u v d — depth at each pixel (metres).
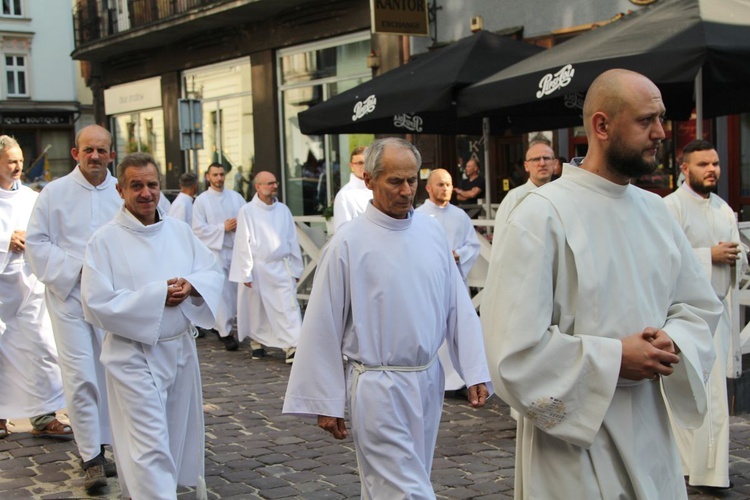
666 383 2.89
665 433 2.96
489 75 8.71
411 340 3.72
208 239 10.56
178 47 21.88
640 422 2.88
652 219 2.97
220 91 20.84
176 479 4.59
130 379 4.50
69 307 5.46
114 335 4.58
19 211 6.50
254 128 19.42
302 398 3.72
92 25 24.16
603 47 6.95
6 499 5.16
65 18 36.50
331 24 16.94
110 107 25.20
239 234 9.38
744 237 7.13
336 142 17.53
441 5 14.76
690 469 5.00
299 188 18.62
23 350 6.45
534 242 2.81
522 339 2.77
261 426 6.66
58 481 5.49
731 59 6.18
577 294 2.81
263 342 9.43
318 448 6.05
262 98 19.08
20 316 6.45
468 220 7.70
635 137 2.77
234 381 8.34
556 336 2.77
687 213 5.33
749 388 6.66
